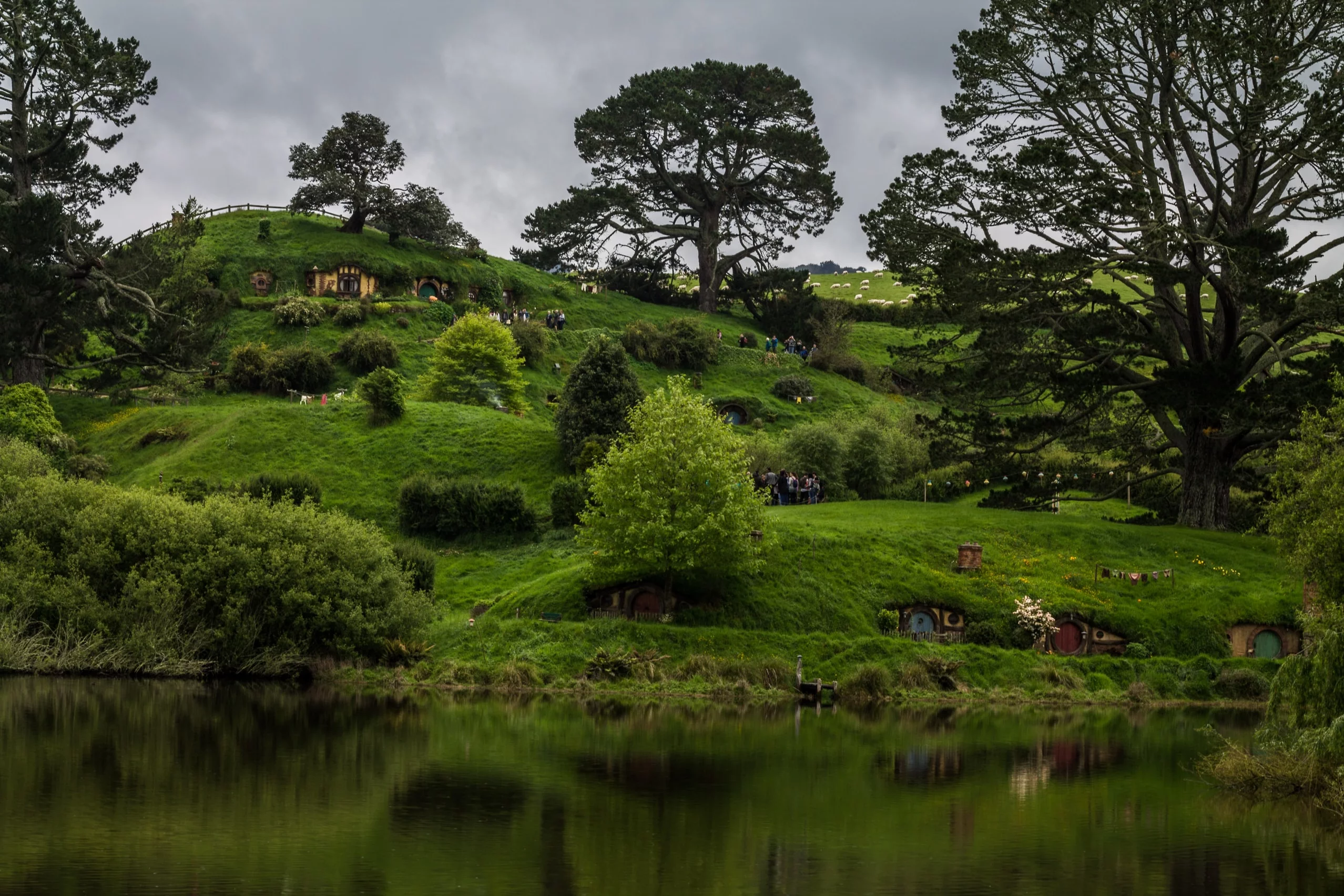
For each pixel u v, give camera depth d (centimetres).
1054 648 5116
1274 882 2116
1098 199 5406
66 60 8606
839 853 2261
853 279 17288
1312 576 3841
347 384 9838
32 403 7669
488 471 7375
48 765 2759
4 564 4359
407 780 2744
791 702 4375
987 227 6041
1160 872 2173
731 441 5138
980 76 6066
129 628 4362
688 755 3191
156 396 9056
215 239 12256
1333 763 2822
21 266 7762
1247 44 5222
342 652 4547
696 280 15688
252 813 2386
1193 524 6347
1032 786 2941
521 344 10725
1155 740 3734
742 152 12494
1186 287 5931
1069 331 5978
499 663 4578
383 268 11912
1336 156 5338
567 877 2048
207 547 4503
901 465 8138
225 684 4231
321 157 12625
